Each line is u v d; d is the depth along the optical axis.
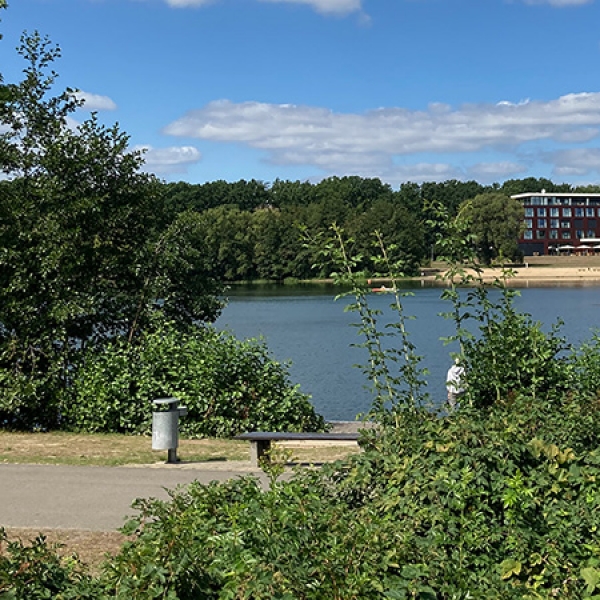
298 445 12.97
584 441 8.09
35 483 11.08
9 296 18.77
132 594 4.64
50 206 19.56
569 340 34.47
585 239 166.62
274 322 55.50
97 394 17.39
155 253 20.72
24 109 20.33
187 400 17.06
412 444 7.12
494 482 6.46
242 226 112.31
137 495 10.41
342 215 112.56
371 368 9.51
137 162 21.14
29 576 4.77
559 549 6.14
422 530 6.10
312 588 4.65
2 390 17.66
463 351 10.52
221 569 4.96
